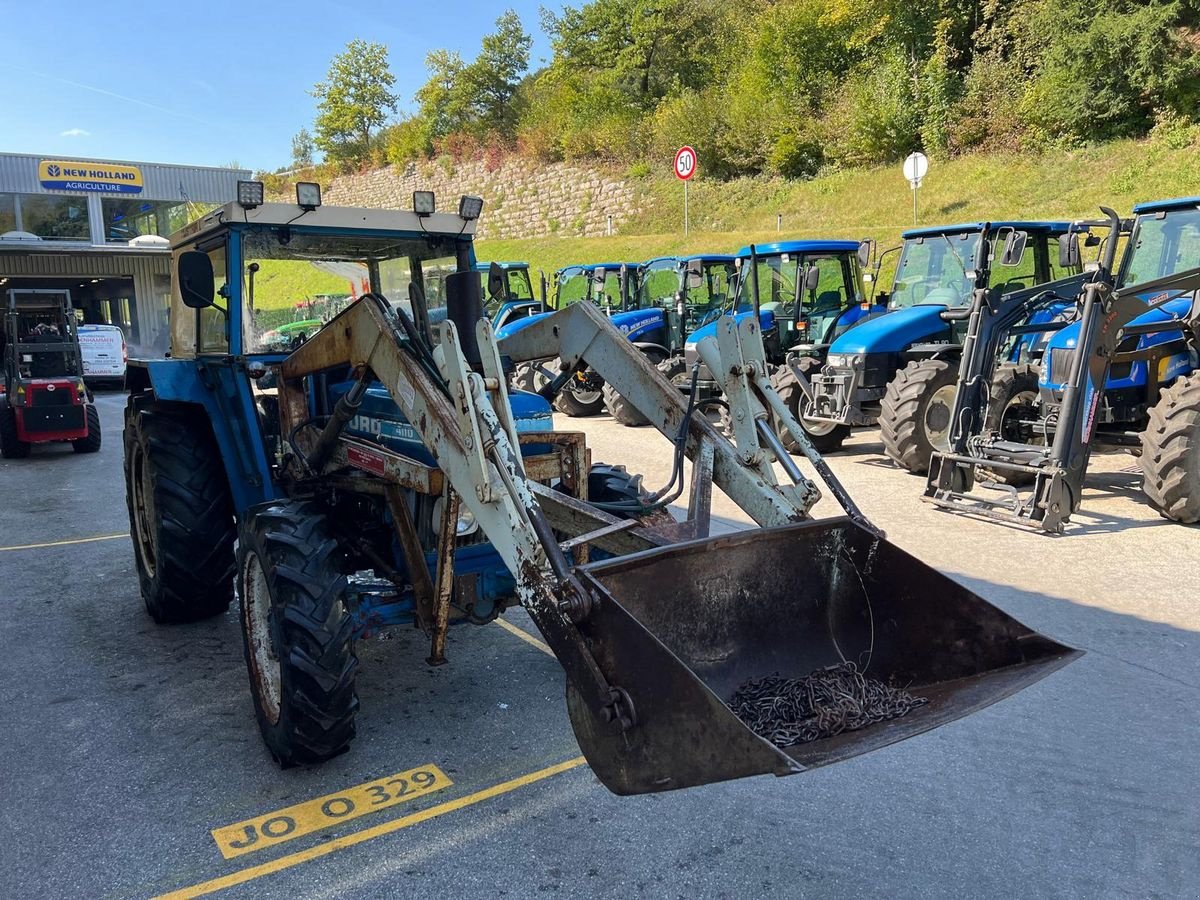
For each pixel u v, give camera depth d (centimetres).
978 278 840
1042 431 711
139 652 454
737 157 2752
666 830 289
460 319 358
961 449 681
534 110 3981
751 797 307
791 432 313
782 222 2350
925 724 236
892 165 2377
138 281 2170
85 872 271
